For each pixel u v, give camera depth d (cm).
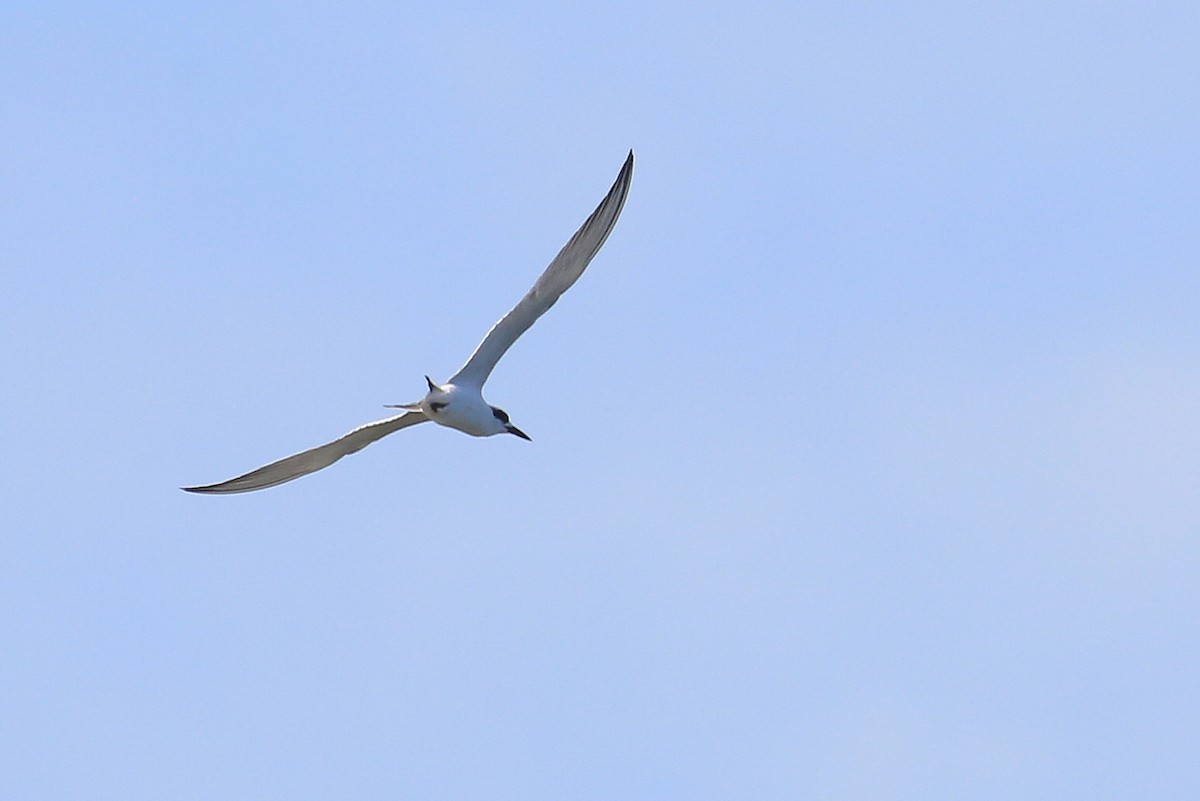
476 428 2416
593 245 2292
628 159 2267
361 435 2553
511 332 2381
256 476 2608
